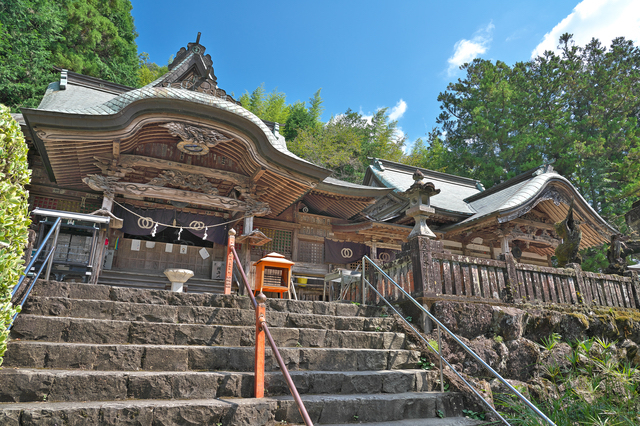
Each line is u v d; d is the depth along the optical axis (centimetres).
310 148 2619
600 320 646
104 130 831
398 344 523
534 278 655
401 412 393
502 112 2753
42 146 861
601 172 2289
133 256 1130
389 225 1326
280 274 734
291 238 1320
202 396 351
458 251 1470
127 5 2681
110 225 966
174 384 345
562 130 2445
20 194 321
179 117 902
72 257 852
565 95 2848
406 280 612
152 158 980
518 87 2898
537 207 1389
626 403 489
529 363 555
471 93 3062
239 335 448
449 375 475
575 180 2422
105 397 323
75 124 805
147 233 1077
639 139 2405
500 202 1409
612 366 561
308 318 518
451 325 546
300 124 3084
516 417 416
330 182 1280
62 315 415
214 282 1145
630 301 741
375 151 3056
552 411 456
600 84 2808
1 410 269
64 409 282
